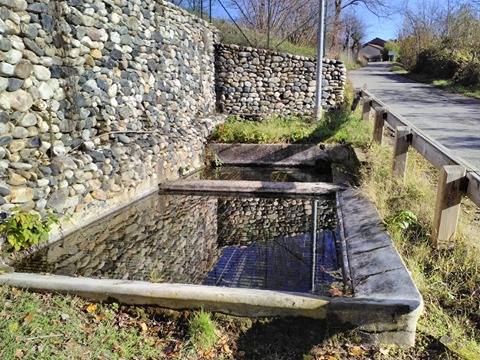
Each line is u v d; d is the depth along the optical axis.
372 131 7.32
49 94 3.96
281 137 7.86
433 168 5.14
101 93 4.83
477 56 17.11
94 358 2.06
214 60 9.31
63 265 3.47
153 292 2.44
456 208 3.01
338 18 20.69
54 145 4.02
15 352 2.02
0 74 3.35
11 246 3.35
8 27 3.41
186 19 7.41
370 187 4.67
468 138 6.27
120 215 4.90
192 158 7.16
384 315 2.20
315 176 7.08
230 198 5.73
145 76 5.86
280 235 4.39
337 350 2.19
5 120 3.40
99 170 4.55
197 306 2.40
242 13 17.69
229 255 3.83
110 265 3.54
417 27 25.17
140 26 5.68
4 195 3.35
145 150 5.57
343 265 3.33
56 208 3.88
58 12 4.08
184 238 4.31
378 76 20.53
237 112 9.55
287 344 2.24
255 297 2.33
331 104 9.70
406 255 3.03
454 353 2.08
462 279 2.74
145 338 2.28
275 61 9.38
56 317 2.34
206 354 2.17
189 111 7.62
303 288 3.07
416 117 8.34
